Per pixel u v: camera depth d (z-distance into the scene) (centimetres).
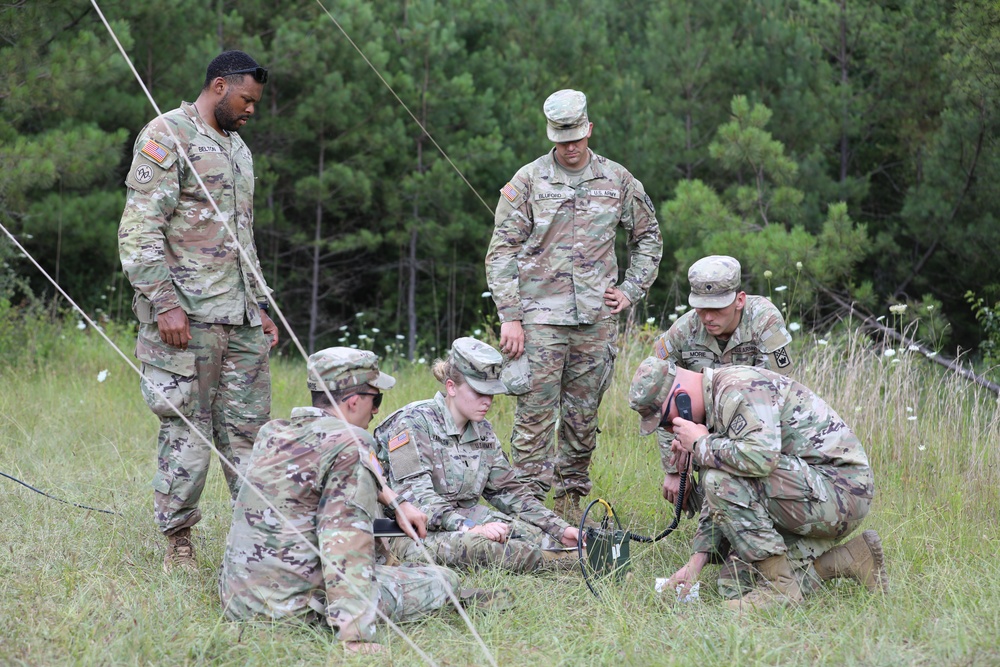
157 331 457
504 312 534
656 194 1458
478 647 377
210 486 607
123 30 1108
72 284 1454
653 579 457
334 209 1602
